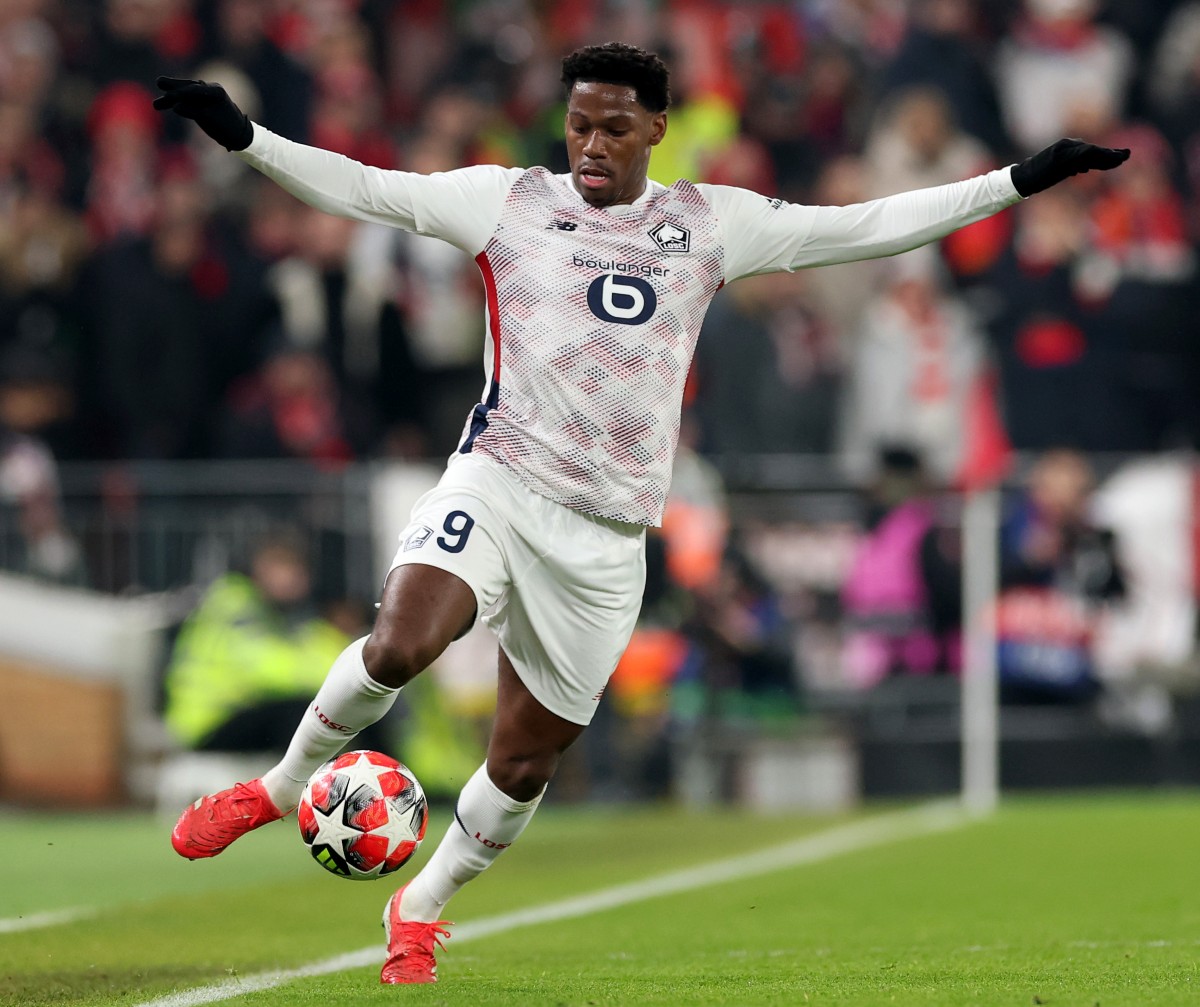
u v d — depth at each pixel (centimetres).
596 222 1781
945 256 5384
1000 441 5175
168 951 2242
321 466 4534
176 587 4347
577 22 5716
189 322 4966
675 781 4359
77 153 5275
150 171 5219
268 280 5041
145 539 4353
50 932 2473
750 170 5519
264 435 4753
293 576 4244
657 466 1786
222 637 4169
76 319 5050
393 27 5684
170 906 2812
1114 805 4238
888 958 2058
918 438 5069
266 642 4156
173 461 4956
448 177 1803
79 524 4369
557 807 4341
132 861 3475
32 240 5050
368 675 1683
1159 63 5894
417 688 4141
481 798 1800
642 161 1791
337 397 4916
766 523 4391
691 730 4350
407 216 1777
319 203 1758
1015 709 4447
